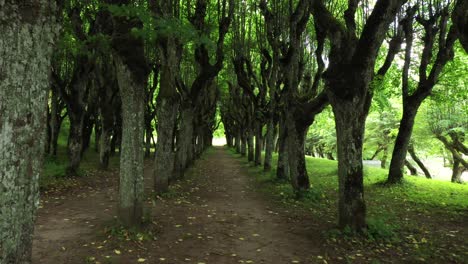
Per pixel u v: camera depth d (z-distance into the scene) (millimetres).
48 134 23500
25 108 2615
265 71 20734
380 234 7613
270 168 20125
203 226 8406
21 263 2680
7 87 2525
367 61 7527
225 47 20875
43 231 7363
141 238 6918
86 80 16078
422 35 17875
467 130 23922
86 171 17688
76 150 16141
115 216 8844
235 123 42125
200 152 34188
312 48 18094
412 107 15203
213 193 13633
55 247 6348
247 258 6359
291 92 12312
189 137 20672
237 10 19062
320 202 11789
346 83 7645
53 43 2877
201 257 6277
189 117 16359
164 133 12023
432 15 14414
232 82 30578
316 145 49656
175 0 13234
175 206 10484
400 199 12719
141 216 7629
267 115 20406
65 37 8148
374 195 13516
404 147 15586
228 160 31469
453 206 11523
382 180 16188
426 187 15250
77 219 8508
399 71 18828
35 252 6078
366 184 16219
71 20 10820
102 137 19719
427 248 7059
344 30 7973
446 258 6527
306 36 17391
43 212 9141
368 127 31969
